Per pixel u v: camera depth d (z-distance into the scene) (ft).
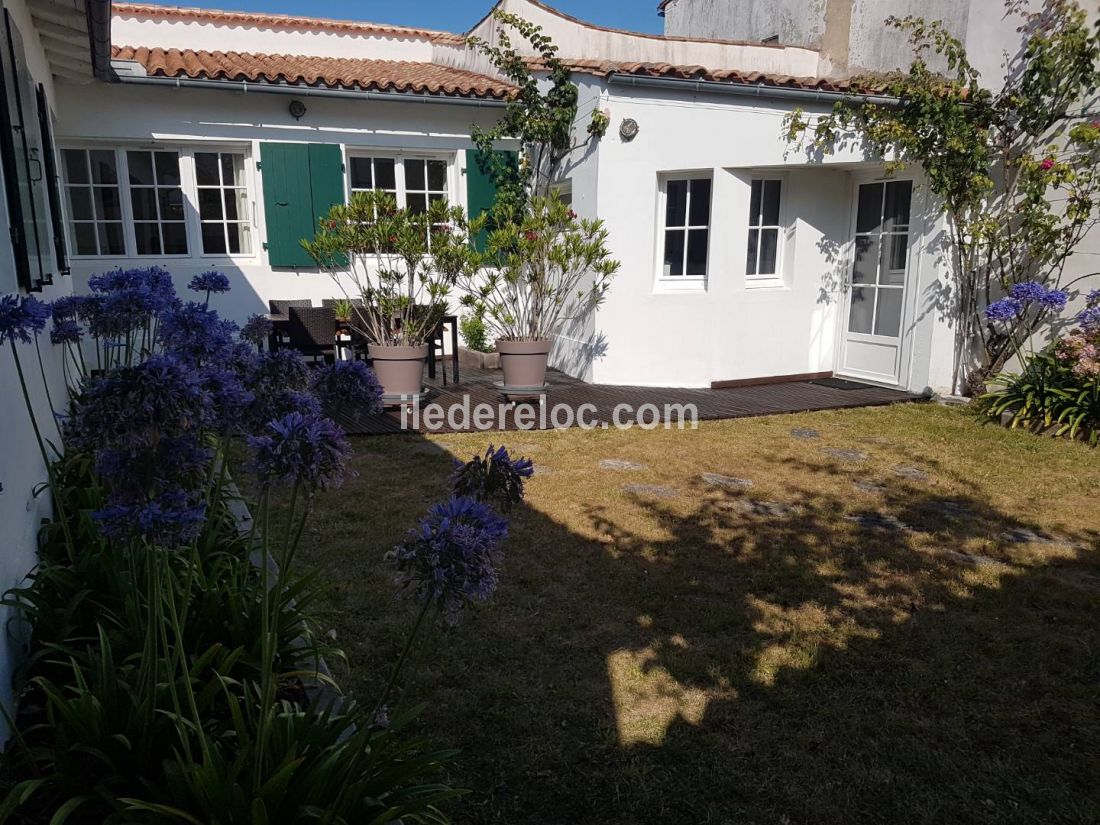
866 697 10.03
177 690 7.29
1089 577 13.76
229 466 14.69
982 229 26.63
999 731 9.39
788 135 27.78
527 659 10.73
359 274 33.04
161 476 5.73
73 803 6.24
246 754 6.24
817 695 10.05
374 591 12.51
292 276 32.30
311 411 6.99
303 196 31.76
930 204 27.61
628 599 12.58
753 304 29.94
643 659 10.81
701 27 46.62
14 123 13.34
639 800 8.14
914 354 28.71
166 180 30.71
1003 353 27.22
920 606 12.55
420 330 24.76
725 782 8.44
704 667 10.62
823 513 16.87
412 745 7.23
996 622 12.05
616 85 27.30
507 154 34.09
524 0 36.94
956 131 25.96
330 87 29.68
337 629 11.29
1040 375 24.84
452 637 11.23
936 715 9.68
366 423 23.56
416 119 32.94
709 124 27.91
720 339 29.73
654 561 14.14
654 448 21.81
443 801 7.49
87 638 8.68
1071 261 25.61
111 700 7.23
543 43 30.71
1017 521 16.53
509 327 26.66
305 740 6.97
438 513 5.70
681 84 26.96
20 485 9.74
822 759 8.84
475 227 24.58
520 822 7.80
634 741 9.07
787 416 25.73
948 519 16.62
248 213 31.99
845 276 31.24
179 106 29.53
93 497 11.49
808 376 31.71
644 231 28.76
